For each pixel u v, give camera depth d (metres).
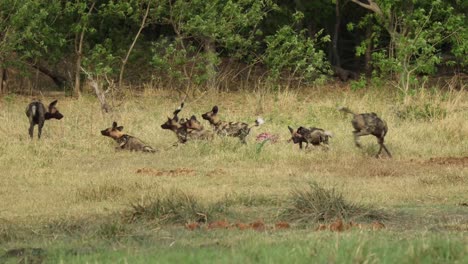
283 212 36.78
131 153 61.12
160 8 96.25
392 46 105.44
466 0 104.50
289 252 24.84
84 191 43.12
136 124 73.38
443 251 25.11
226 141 61.91
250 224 34.34
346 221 35.41
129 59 108.81
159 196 39.34
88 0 99.88
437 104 79.31
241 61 120.38
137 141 62.34
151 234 32.78
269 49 100.25
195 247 28.61
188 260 24.53
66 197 42.78
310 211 36.47
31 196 43.44
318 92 102.88
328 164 55.34
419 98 84.44
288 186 46.69
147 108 86.00
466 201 41.91
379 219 36.25
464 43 100.12
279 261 23.70
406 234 31.30
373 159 57.84
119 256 26.59
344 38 140.88
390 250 25.36
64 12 97.81
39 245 31.11
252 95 97.81
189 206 36.75
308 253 24.48
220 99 97.00
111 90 89.56
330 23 131.12
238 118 79.81
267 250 25.20
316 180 48.56
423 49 96.56
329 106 83.88
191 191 43.84
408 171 52.22
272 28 116.69
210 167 54.88
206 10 99.12
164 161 57.62
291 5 118.69
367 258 23.55
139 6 97.94
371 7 104.06
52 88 105.75
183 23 98.50
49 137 65.81
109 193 43.19
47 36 95.81
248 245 26.72
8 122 70.44
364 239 26.83
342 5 122.56
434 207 40.19
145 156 59.94
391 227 34.44
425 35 97.69
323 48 131.00
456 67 121.56
